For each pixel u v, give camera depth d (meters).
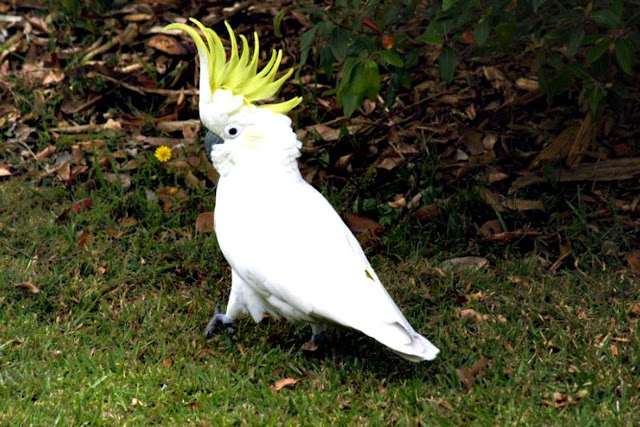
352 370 8.23
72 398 7.80
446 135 11.83
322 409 7.68
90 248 10.26
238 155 8.08
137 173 11.43
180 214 10.85
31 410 7.60
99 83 13.04
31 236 10.46
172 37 13.75
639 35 9.84
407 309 9.30
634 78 11.70
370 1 9.37
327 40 10.34
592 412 7.56
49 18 14.37
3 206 11.04
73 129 12.43
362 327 7.18
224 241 8.06
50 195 11.20
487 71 12.61
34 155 12.00
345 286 7.38
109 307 9.32
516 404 7.69
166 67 13.43
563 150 11.30
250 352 8.61
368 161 11.59
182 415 7.58
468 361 8.39
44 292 9.46
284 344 8.81
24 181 11.55
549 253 10.20
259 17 13.90
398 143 11.70
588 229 10.32
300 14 13.70
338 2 9.50
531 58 12.61
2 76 13.34
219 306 8.91
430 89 12.55
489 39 9.89
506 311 9.24
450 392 7.89
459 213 10.71
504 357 8.45
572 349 8.52
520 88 12.38
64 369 8.23
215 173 11.39
